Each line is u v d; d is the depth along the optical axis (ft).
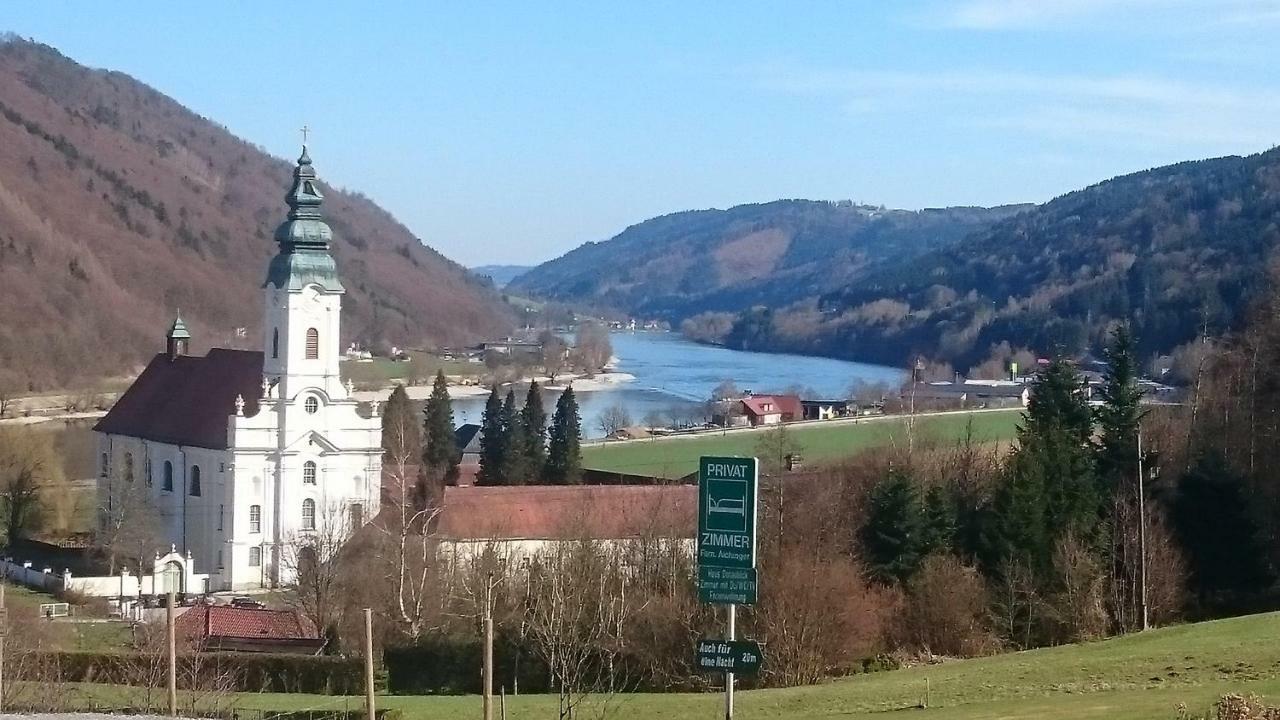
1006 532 297.94
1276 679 173.47
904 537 294.66
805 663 238.89
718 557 121.29
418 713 197.98
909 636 273.13
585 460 547.08
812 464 456.45
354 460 433.48
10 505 467.93
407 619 267.18
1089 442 367.25
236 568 420.77
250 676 244.22
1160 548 295.28
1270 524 333.83
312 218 430.61
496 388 538.06
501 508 364.38
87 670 231.91
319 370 428.97
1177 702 157.89
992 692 187.32
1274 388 372.99
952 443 481.46
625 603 245.86
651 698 209.56
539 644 245.24
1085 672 194.70
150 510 432.66
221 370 457.68
